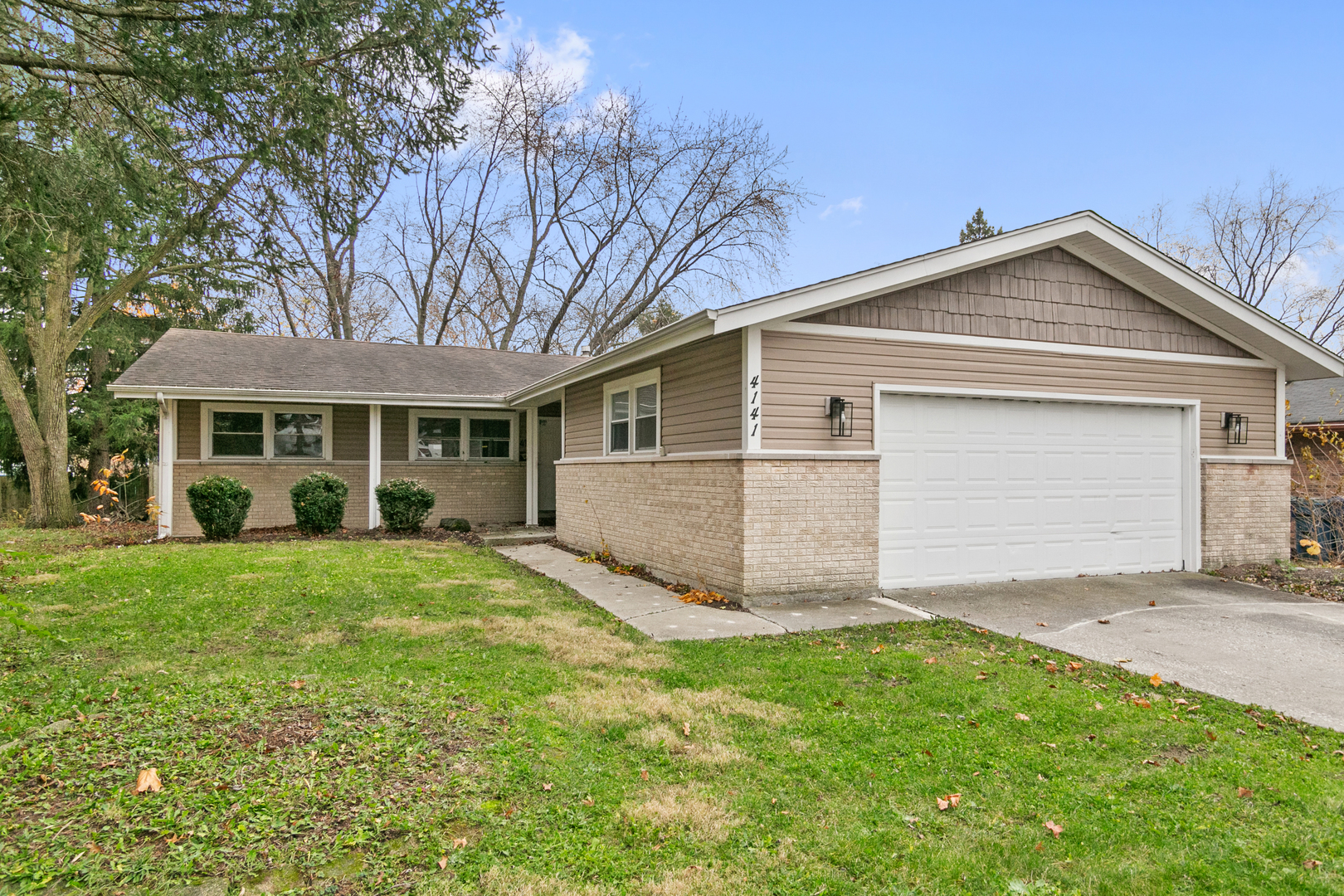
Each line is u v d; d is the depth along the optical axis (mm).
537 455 16297
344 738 3965
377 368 16234
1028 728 4586
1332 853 3158
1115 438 9969
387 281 29578
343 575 8805
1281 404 10852
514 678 5293
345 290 28391
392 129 6527
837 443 8266
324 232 7746
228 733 3984
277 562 9414
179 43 5242
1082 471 9766
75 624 6406
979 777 3891
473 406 15227
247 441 14578
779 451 7945
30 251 5797
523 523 16531
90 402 19734
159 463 13289
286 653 5848
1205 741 4414
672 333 8203
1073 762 4098
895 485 8750
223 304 19531
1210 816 3504
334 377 15062
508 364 18406
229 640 6137
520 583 9156
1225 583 9375
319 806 3254
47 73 5793
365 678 5121
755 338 7867
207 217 6504
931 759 4102
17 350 18125
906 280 8383
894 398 8750
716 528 8406
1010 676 5590
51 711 4234
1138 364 9938
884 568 8688
